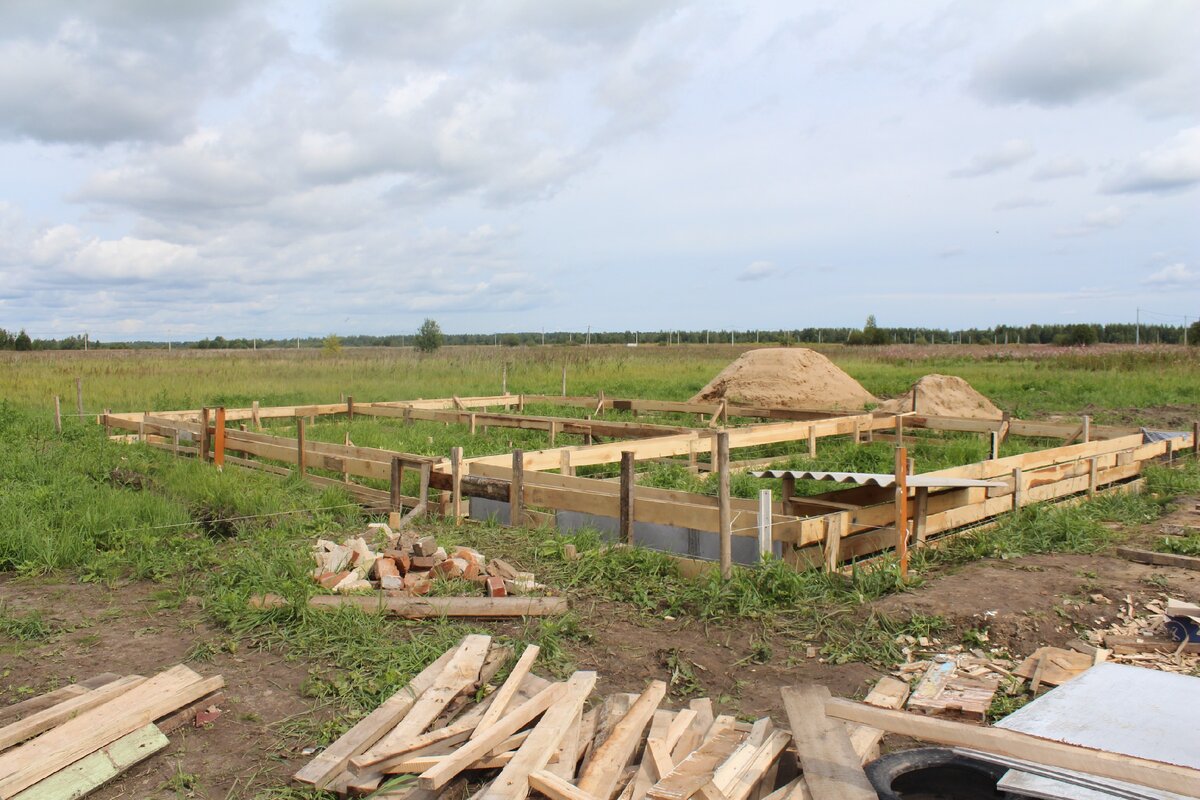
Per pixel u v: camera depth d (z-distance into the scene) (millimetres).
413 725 4457
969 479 8211
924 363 40875
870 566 7109
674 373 32938
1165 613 6078
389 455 9883
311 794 4043
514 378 30734
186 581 7234
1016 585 6809
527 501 8633
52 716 4477
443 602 6328
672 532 8008
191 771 4273
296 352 55094
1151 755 3750
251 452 12461
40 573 7562
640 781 3785
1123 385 26219
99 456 12602
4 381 27688
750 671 5480
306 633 5949
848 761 3686
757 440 12727
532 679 4961
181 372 32156
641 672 5445
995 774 3668
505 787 3682
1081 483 10156
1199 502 10016
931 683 5199
